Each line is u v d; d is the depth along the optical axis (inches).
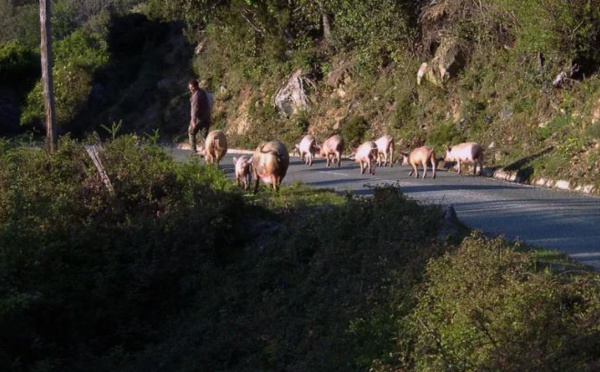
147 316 528.1
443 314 361.7
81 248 544.1
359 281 434.0
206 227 555.5
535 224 533.3
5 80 1904.5
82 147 671.8
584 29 837.8
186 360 447.5
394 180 768.9
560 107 848.3
